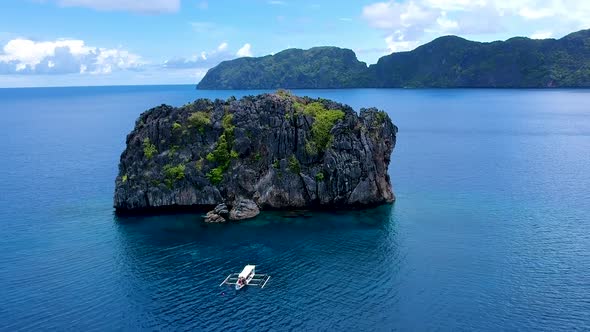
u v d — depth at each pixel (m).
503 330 65.06
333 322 67.69
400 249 91.38
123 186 114.19
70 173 157.88
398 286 77.31
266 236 99.06
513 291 74.75
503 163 167.75
